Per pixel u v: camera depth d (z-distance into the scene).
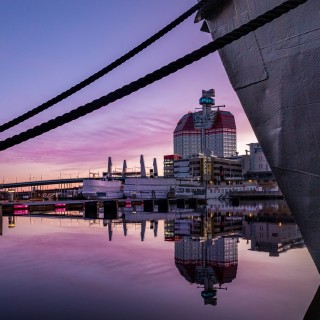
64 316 6.30
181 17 3.46
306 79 4.12
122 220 31.88
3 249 14.51
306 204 4.44
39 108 3.04
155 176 105.69
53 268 10.55
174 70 2.24
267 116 4.55
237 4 4.55
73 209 54.22
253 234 19.50
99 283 8.72
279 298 7.06
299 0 2.18
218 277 9.17
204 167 146.25
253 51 4.49
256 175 145.50
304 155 4.32
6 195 103.44
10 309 6.73
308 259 11.48
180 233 20.55
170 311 6.48
